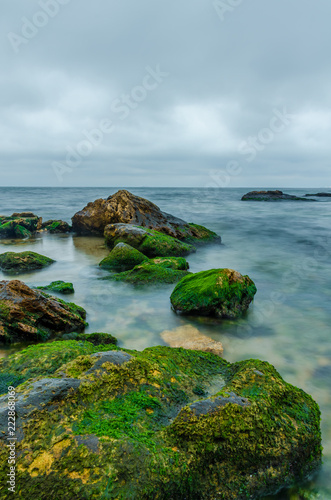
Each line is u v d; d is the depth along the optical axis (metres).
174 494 2.88
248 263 14.60
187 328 7.40
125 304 9.06
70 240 20.55
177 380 4.13
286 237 21.89
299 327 7.75
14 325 6.43
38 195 81.94
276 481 3.30
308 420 3.69
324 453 3.88
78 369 3.73
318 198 77.12
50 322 6.89
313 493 3.39
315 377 5.60
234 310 8.12
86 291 10.20
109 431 3.06
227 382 4.38
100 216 21.56
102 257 15.45
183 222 20.44
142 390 3.74
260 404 3.57
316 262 14.82
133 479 2.73
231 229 25.34
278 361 6.15
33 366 4.54
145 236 15.70
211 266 13.92
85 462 2.75
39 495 2.55
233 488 3.12
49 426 3.00
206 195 92.88
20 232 21.45
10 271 12.73
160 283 10.50
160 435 3.21
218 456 3.17
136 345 6.59
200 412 3.34
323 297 10.00
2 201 55.00
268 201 61.91
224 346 6.74
